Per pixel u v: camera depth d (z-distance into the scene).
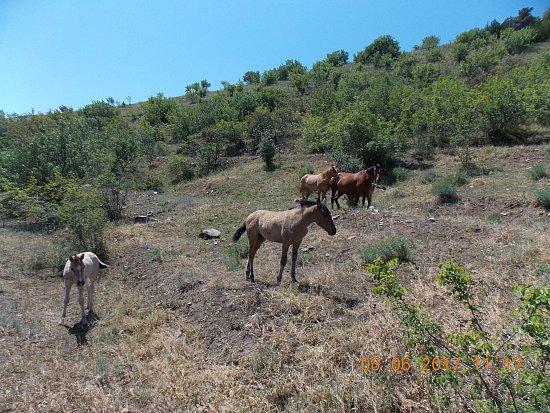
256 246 7.66
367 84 35.56
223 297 6.83
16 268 9.58
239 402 4.48
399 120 22.42
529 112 18.47
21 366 5.61
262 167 22.98
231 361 5.32
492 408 3.24
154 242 11.09
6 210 15.07
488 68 30.83
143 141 28.38
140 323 6.61
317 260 8.52
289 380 4.72
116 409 4.65
